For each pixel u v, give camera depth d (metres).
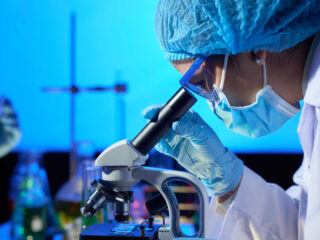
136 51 2.95
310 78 1.06
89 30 3.05
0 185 2.37
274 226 1.33
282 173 2.78
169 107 1.03
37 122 3.07
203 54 1.08
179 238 0.90
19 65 3.17
